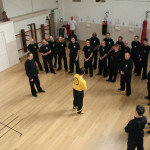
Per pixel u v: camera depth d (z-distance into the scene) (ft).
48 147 12.82
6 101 17.94
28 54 16.42
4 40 23.17
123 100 17.40
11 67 24.82
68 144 13.00
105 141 13.14
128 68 16.63
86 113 15.89
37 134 13.96
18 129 14.51
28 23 27.68
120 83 18.53
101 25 30.40
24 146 12.98
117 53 18.79
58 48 22.08
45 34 31.27
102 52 20.36
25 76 22.54
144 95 18.06
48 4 31.09
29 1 27.68
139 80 20.67
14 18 25.26
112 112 15.89
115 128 14.20
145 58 19.42
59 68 23.52
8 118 15.71
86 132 13.94
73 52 21.08
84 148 12.65
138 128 9.93
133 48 20.67
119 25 28.71
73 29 32.40
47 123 14.97
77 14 32.09
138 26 27.25
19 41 27.04
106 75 21.56
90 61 20.92
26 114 16.08
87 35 32.76
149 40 27.37
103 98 17.79
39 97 18.34
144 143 12.80
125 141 13.08
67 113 15.99
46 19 30.42
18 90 19.71
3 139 13.65
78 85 14.15
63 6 32.91
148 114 15.34
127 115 15.46
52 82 20.92
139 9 26.20
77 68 22.09
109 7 28.43
